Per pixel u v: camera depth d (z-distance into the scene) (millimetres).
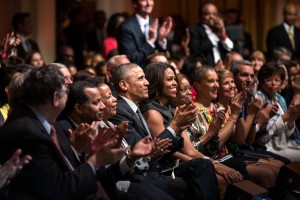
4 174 5660
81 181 6090
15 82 6773
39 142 6023
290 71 11828
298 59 15844
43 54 16891
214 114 9461
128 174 7312
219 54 13344
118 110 8156
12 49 10672
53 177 6020
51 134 6328
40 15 16797
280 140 10719
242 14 21141
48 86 6102
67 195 6027
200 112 9234
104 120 7715
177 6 20578
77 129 6633
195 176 7961
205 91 9398
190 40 13477
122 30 11719
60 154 6207
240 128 9789
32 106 6176
